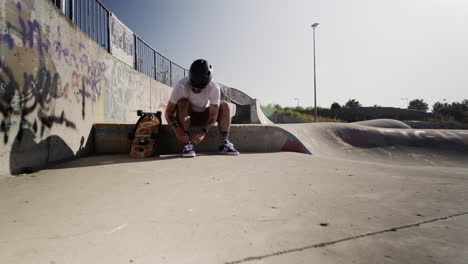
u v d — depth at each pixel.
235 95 19.94
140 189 1.83
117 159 3.37
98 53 4.58
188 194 1.69
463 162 4.83
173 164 2.95
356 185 1.97
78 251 0.92
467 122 29.48
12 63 2.32
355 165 3.04
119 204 1.47
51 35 2.95
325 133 5.97
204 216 1.28
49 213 1.32
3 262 0.84
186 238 1.03
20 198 1.60
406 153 5.38
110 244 0.98
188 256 0.89
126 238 1.03
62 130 3.16
